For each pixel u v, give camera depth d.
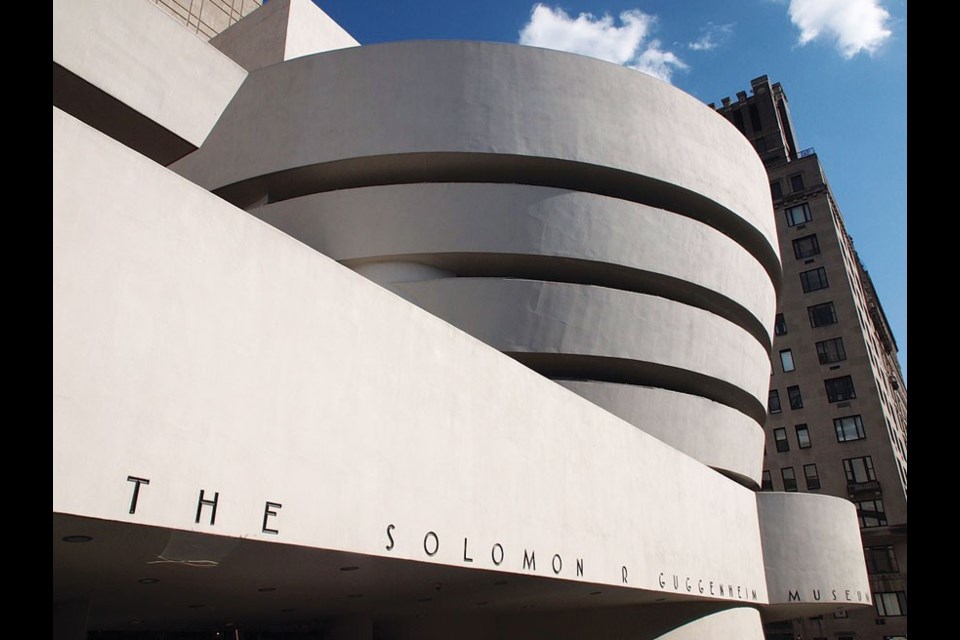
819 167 57.44
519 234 21.11
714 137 25.31
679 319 22.73
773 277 30.67
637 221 22.50
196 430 7.43
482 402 12.12
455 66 21.95
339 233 20.97
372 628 19.58
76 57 9.66
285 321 8.77
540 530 12.85
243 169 21.89
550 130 21.89
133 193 7.32
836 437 49.00
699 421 23.02
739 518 23.03
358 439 9.42
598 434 15.63
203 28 33.53
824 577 24.67
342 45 29.28
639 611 19.97
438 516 10.51
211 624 17.50
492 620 20.98
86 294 6.70
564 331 20.89
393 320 10.53
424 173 21.91
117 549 7.89
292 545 8.22
